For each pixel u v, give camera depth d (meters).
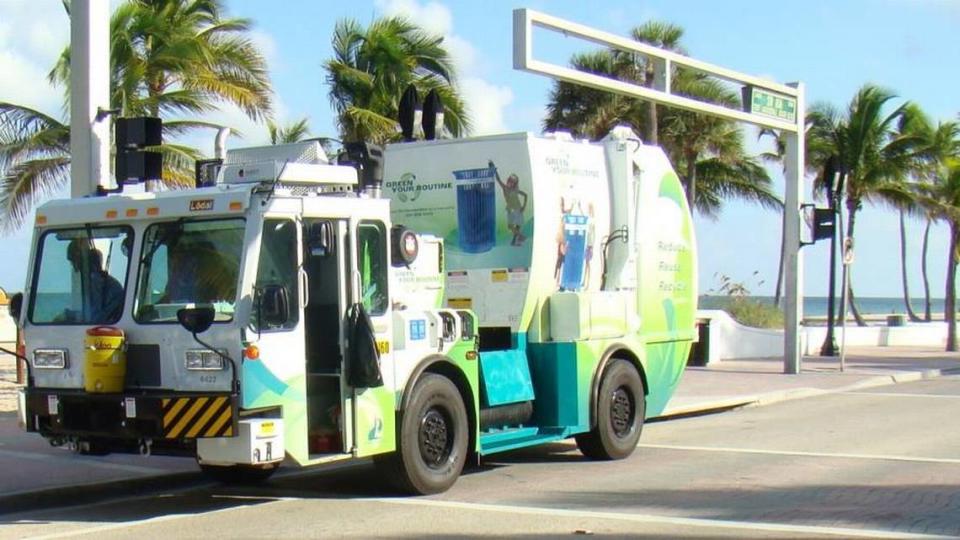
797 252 24.91
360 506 10.17
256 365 9.05
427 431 10.61
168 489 11.43
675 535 8.80
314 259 9.89
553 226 12.47
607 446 12.73
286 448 9.29
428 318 10.66
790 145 24.86
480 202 12.54
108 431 9.36
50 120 19.95
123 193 10.38
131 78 19.61
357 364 9.65
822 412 18.17
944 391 22.08
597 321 12.60
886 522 9.23
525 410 12.15
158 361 9.35
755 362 29.09
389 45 26.52
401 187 13.01
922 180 40.12
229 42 21.53
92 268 9.82
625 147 13.48
